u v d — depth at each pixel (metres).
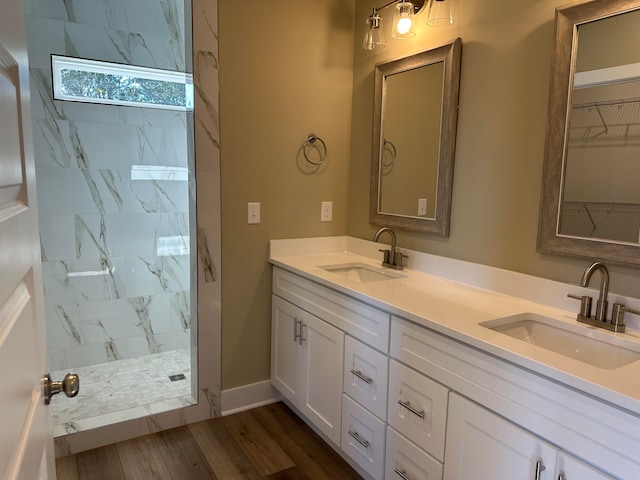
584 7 1.49
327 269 2.31
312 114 2.51
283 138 2.44
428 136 2.10
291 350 2.35
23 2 0.77
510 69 1.75
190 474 1.97
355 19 2.56
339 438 2.00
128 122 2.96
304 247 2.58
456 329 1.38
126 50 2.89
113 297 3.05
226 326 2.42
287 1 2.36
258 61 2.31
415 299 1.72
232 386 2.48
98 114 2.87
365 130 2.53
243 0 2.24
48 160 2.75
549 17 1.61
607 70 1.45
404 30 2.00
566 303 1.59
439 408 1.47
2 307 0.57
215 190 2.28
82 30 2.75
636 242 1.41
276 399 2.62
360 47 2.53
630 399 0.96
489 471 1.31
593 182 1.50
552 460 1.14
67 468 1.99
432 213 2.11
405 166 2.24
